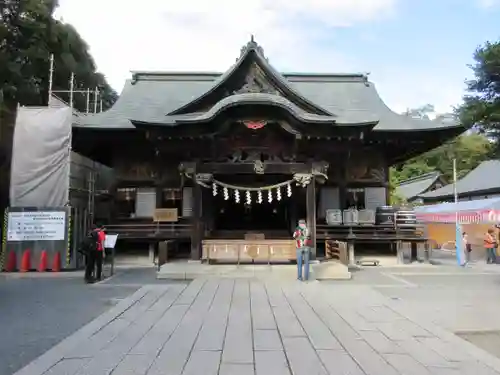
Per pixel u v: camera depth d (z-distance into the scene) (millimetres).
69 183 16656
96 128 18438
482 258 21297
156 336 6656
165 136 16125
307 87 24000
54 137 16625
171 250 17922
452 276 14320
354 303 9328
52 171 16500
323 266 14344
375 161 20297
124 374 4984
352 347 6090
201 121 15477
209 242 15391
